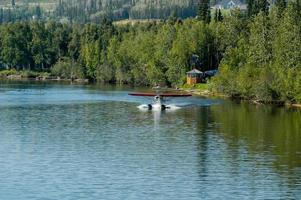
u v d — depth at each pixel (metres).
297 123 161.75
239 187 98.75
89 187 98.56
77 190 96.88
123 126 159.88
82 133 148.25
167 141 136.50
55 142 135.88
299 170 108.94
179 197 93.56
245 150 125.56
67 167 111.62
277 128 153.25
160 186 99.25
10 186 99.00
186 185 99.81
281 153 122.56
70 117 177.88
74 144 133.50
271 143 133.00
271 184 100.31
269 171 108.38
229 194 95.06
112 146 131.12
